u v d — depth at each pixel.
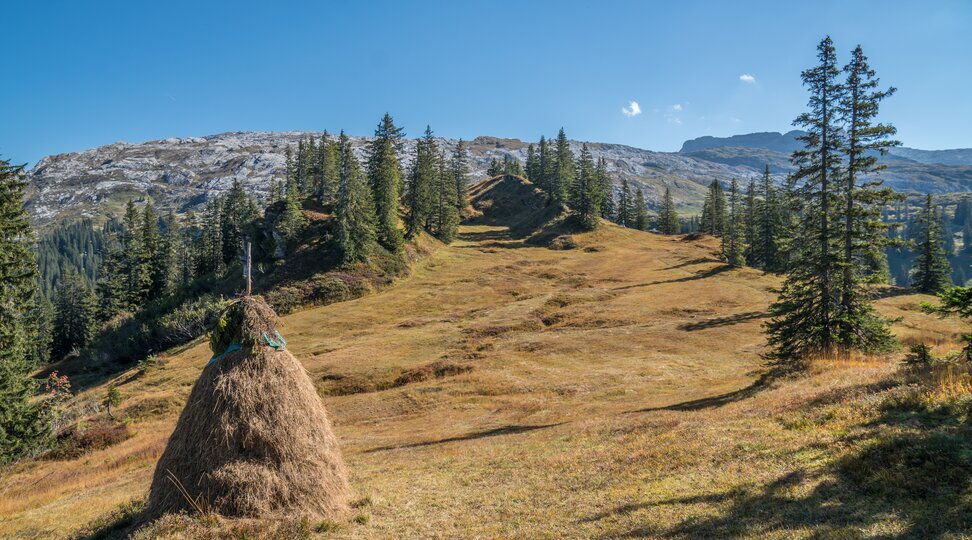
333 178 95.62
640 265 81.19
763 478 8.88
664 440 13.03
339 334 54.97
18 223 26.44
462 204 131.25
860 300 26.70
